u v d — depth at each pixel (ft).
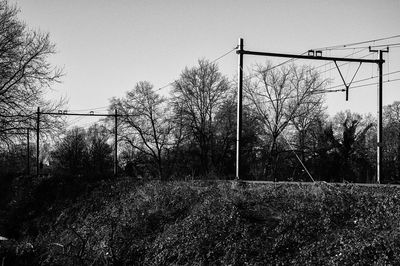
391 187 48.73
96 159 232.73
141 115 210.38
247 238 44.19
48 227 83.82
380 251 34.30
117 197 77.05
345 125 170.50
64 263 58.85
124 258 52.70
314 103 184.55
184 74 200.03
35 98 100.42
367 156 167.22
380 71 87.56
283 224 43.62
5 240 78.59
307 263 37.42
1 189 127.75
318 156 177.06
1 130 96.43
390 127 209.36
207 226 49.44
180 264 46.65
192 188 63.21
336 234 39.40
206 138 195.83
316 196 46.44
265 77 189.26
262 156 190.19
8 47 97.55
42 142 103.65
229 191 55.52
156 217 58.44
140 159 208.74
